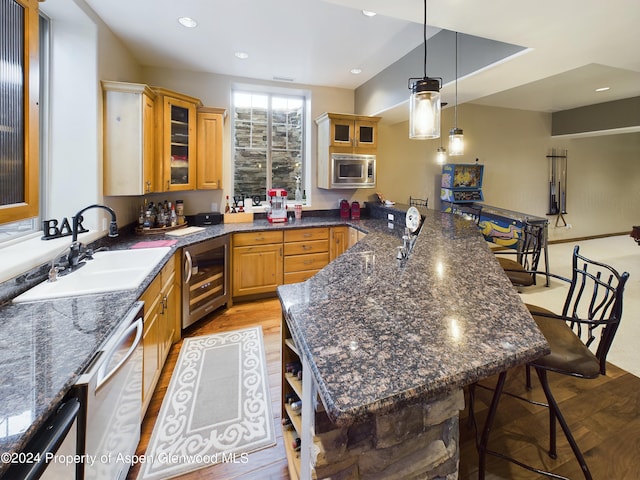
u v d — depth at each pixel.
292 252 3.90
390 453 0.93
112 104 2.65
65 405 0.92
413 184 5.19
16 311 1.42
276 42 3.04
